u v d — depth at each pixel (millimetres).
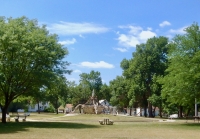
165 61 76250
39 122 42062
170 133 26656
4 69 35656
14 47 34781
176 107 78750
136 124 40375
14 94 38781
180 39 41469
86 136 23000
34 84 38125
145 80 77250
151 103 74812
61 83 39969
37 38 36562
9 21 38250
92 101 82750
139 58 77062
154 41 77125
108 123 39094
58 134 24344
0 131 26531
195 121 50031
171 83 41062
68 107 138250
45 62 37406
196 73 38250
